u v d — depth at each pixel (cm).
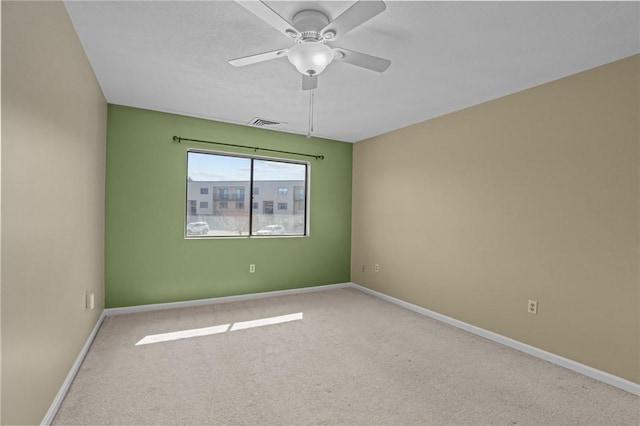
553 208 270
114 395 207
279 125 431
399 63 249
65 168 196
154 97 334
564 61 240
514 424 188
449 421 189
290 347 287
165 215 386
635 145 224
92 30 210
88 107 254
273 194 471
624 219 229
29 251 144
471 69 257
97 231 307
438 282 373
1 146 117
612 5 176
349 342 301
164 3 183
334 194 512
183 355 267
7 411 125
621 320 230
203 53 241
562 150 265
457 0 174
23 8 134
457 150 356
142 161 372
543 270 276
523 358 274
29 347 146
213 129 412
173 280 392
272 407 199
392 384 229
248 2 151
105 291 355
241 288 437
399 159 436
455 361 266
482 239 327
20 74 132
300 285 483
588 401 212
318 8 184
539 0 173
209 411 194
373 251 479
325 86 296
